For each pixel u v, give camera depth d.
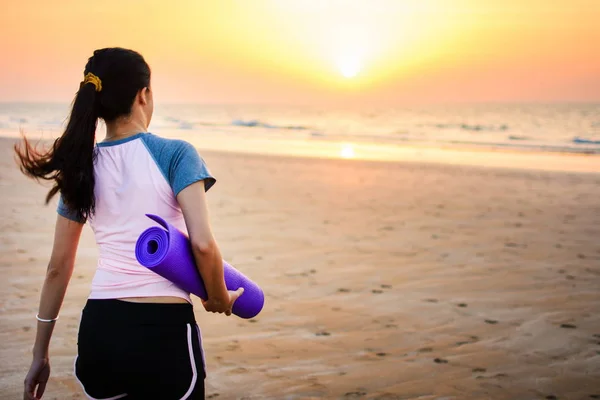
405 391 3.18
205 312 4.38
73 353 3.51
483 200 9.98
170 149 1.76
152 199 1.73
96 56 1.81
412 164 16.20
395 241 6.75
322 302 4.61
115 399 1.77
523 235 7.19
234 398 3.04
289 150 21.97
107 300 1.72
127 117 1.81
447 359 3.61
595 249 6.51
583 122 50.25
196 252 1.62
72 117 1.75
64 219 1.82
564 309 4.54
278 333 3.96
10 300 4.33
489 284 5.16
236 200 9.44
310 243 6.56
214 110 103.31
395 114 77.00
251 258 5.89
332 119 60.50
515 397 3.14
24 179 10.77
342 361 3.54
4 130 30.86
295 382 3.25
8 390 3.02
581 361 3.61
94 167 1.76
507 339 3.94
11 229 6.58
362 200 9.74
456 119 58.34
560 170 15.53
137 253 1.64
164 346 1.68
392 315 4.34
